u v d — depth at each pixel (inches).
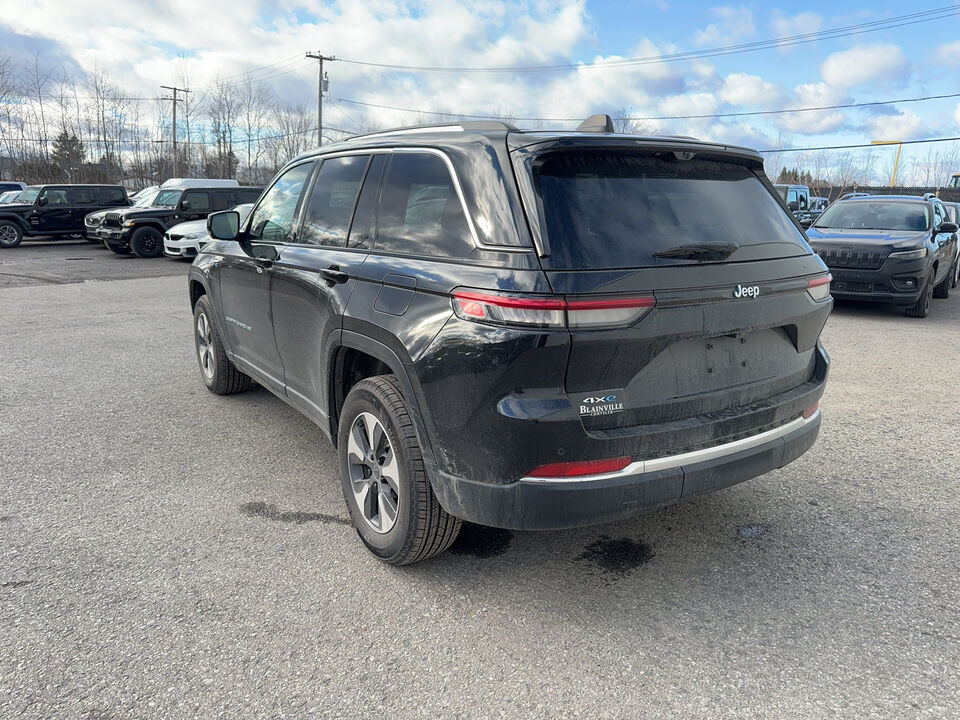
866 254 356.8
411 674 95.8
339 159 146.6
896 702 90.6
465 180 107.4
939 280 414.6
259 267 164.4
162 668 96.0
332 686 93.3
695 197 110.7
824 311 124.6
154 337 313.1
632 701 91.0
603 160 105.1
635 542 132.3
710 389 107.3
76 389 227.9
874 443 183.3
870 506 147.3
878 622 107.7
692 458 105.0
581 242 96.1
